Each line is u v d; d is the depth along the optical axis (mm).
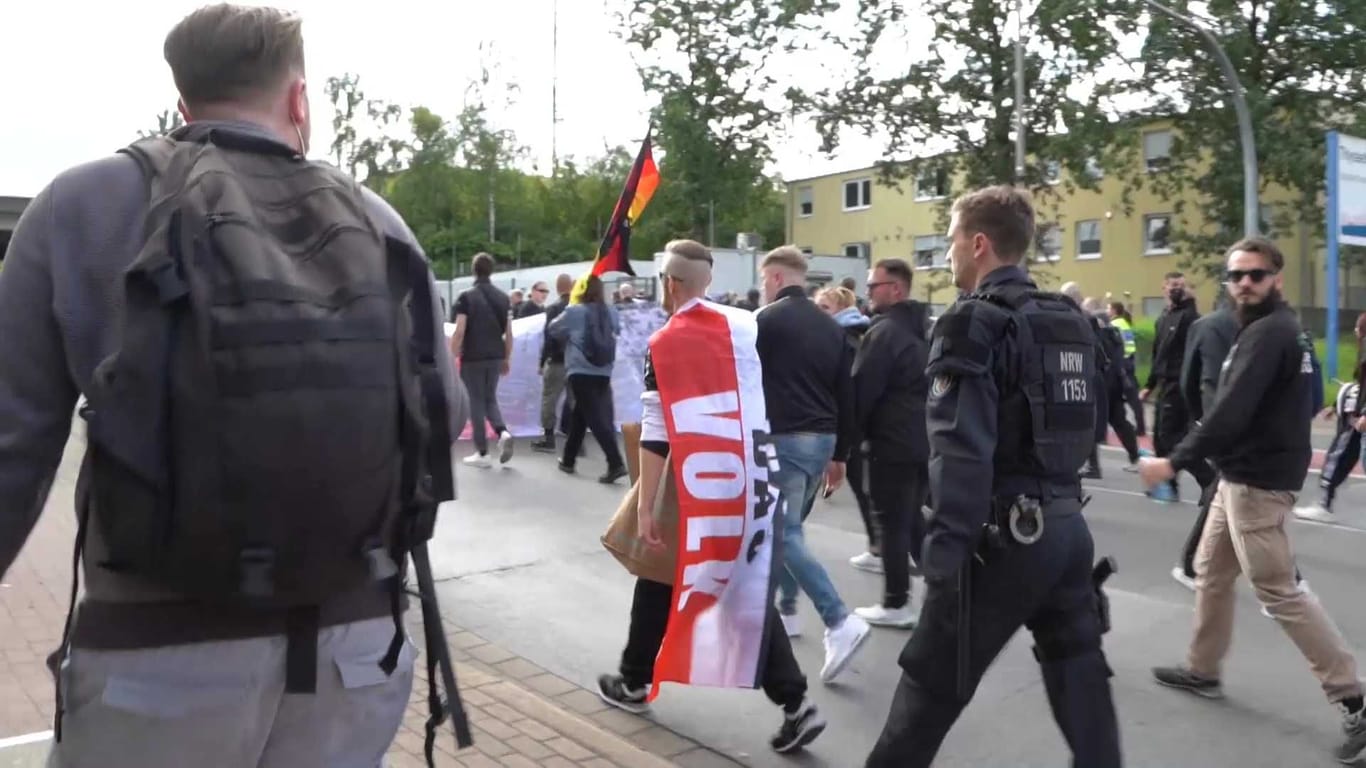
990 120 27609
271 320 1434
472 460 11102
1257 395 4176
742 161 31500
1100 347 3365
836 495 9992
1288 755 4246
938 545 2857
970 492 2852
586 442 13102
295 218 1580
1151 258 37188
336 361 1466
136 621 1532
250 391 1404
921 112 28141
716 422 4027
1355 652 5488
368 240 1602
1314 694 4867
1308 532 8867
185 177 1539
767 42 30125
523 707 4348
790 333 5023
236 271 1444
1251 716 4629
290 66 1753
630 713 4645
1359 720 4137
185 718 1533
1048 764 4180
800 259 5309
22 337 1486
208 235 1466
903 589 5875
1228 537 4656
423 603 1824
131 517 1418
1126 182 29188
